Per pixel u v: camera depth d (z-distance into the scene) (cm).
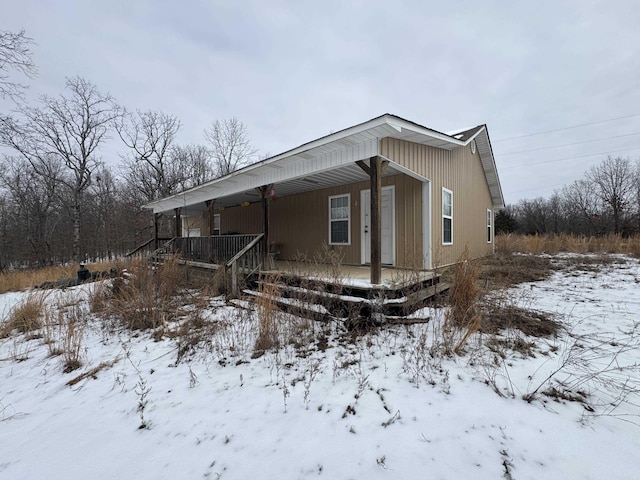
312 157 517
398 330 371
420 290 423
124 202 2247
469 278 370
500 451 169
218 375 288
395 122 393
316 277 444
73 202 2038
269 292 402
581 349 292
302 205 870
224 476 163
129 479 164
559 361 272
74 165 1870
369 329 381
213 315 478
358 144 446
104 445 194
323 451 177
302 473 162
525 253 1236
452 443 177
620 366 255
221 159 2634
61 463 180
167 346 376
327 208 794
